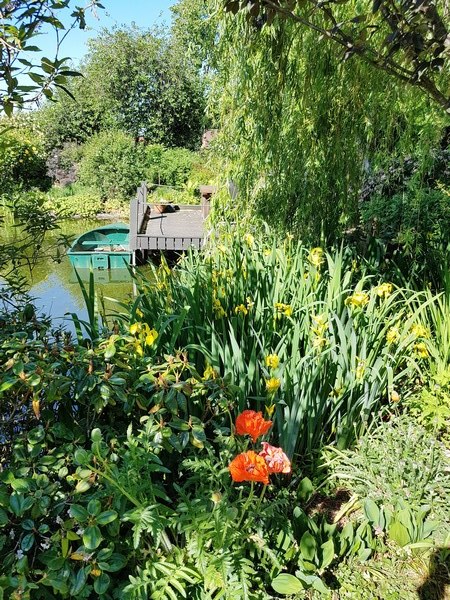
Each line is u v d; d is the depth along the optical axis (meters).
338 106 3.27
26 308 2.01
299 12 2.77
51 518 1.42
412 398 2.34
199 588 1.48
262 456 1.49
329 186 3.60
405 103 3.08
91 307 2.00
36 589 1.31
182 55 18.56
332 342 2.19
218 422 1.95
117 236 10.02
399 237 3.35
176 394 1.61
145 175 16.69
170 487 1.83
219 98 3.57
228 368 1.97
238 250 2.97
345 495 2.03
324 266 3.28
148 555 1.50
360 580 1.64
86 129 19.67
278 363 1.97
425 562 1.71
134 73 19.16
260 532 1.56
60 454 1.47
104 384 1.51
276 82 3.20
